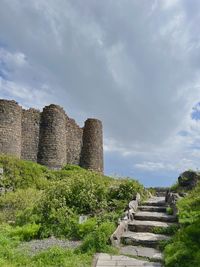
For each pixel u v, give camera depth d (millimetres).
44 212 16688
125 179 20203
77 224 14836
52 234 14641
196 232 11195
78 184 18531
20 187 29031
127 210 15383
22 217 17078
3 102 38656
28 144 42031
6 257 10938
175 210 14867
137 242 12227
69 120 48062
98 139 49406
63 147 44031
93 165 48219
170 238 12023
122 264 10172
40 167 34312
